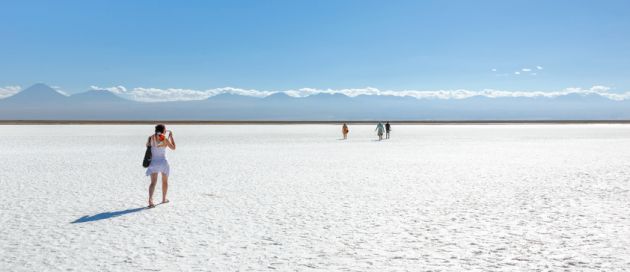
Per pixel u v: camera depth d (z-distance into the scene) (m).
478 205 11.04
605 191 13.07
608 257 6.97
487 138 48.00
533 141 41.78
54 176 16.64
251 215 10.00
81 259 6.98
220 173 17.59
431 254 7.17
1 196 12.43
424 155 25.91
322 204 11.24
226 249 7.47
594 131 72.44
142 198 12.15
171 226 9.01
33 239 8.09
